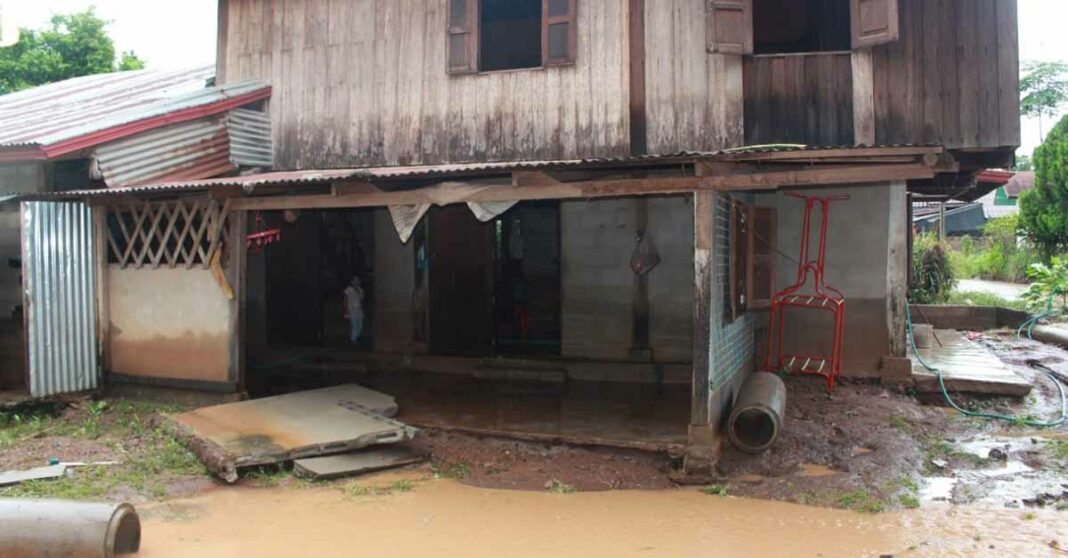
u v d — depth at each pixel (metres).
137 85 14.76
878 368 9.84
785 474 7.14
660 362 11.02
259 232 10.29
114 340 9.95
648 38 10.09
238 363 9.20
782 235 10.40
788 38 12.84
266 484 6.82
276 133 11.84
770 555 5.39
